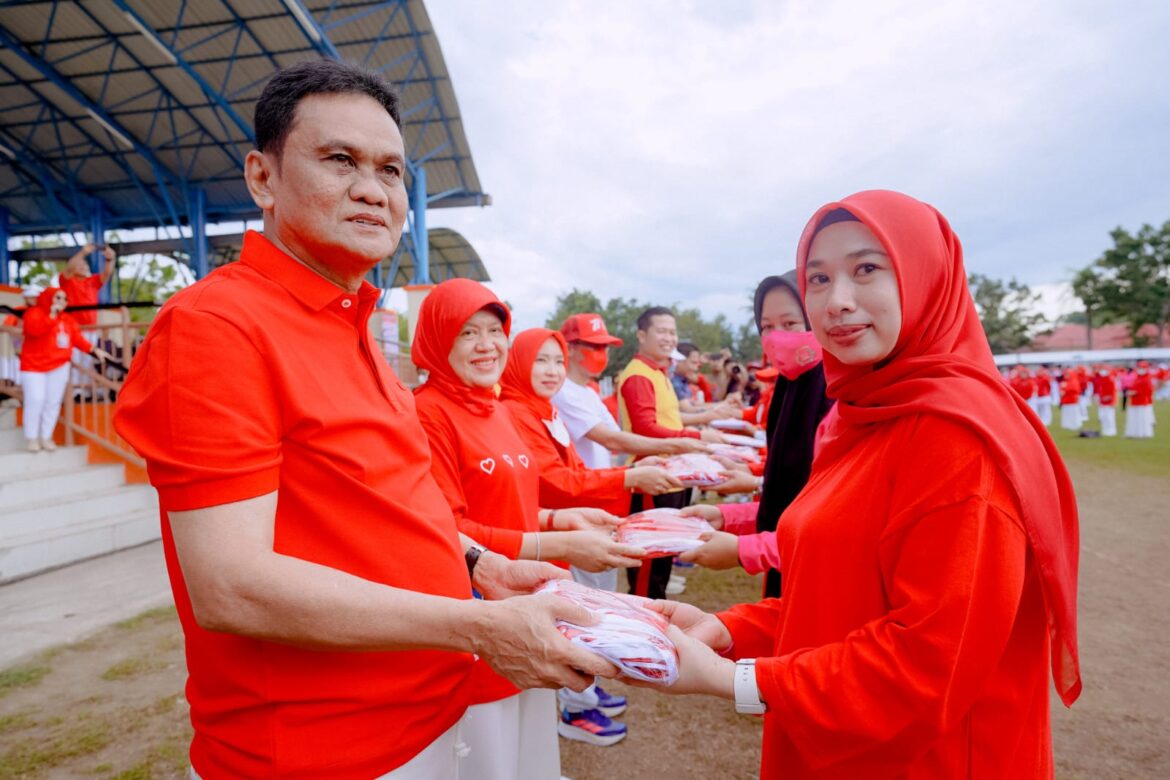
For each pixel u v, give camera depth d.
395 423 1.23
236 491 0.95
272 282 1.13
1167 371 29.09
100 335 8.04
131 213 17.92
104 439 6.73
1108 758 2.65
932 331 1.20
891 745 1.03
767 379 4.58
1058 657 1.11
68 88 12.59
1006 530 1.00
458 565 1.29
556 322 39.03
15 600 4.52
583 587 1.43
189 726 2.87
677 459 2.97
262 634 0.96
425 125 14.98
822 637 1.20
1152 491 8.12
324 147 1.11
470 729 1.73
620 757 2.76
